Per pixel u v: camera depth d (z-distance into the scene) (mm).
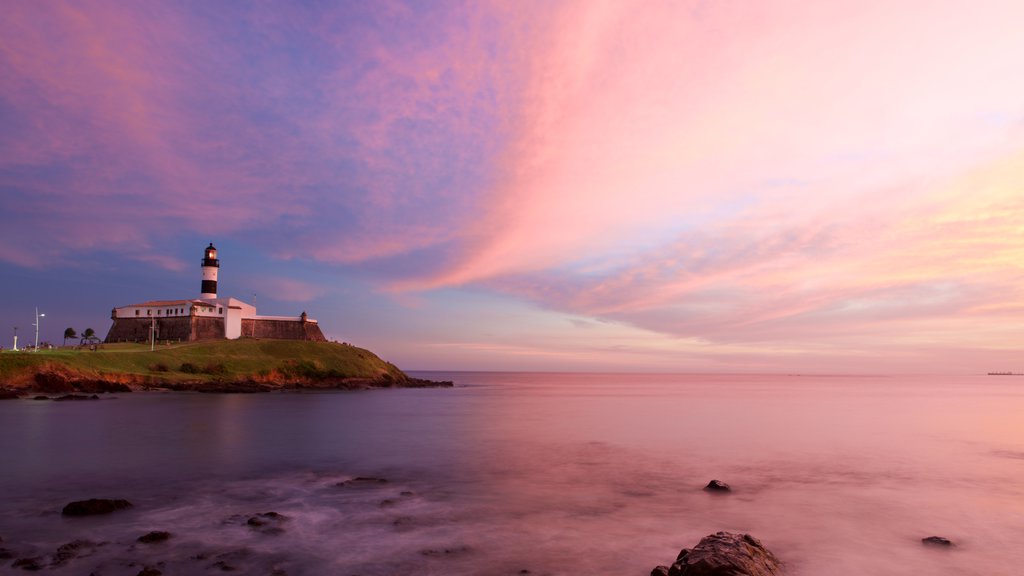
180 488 26062
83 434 42625
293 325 146875
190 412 59875
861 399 110188
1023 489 27547
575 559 17375
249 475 29188
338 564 16609
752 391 151500
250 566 16281
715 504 24203
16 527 19656
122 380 89062
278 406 71062
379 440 42844
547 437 45812
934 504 24500
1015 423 60438
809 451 39219
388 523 20734
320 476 29141
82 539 18391
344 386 121000
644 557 17594
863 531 20578
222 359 112000
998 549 18781
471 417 63062
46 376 79438
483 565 16766
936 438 47062
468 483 27906
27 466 30781
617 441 43750
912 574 16547
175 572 15727
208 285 143750
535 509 23047
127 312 138125
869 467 33219
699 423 58625
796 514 22750
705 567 13945
